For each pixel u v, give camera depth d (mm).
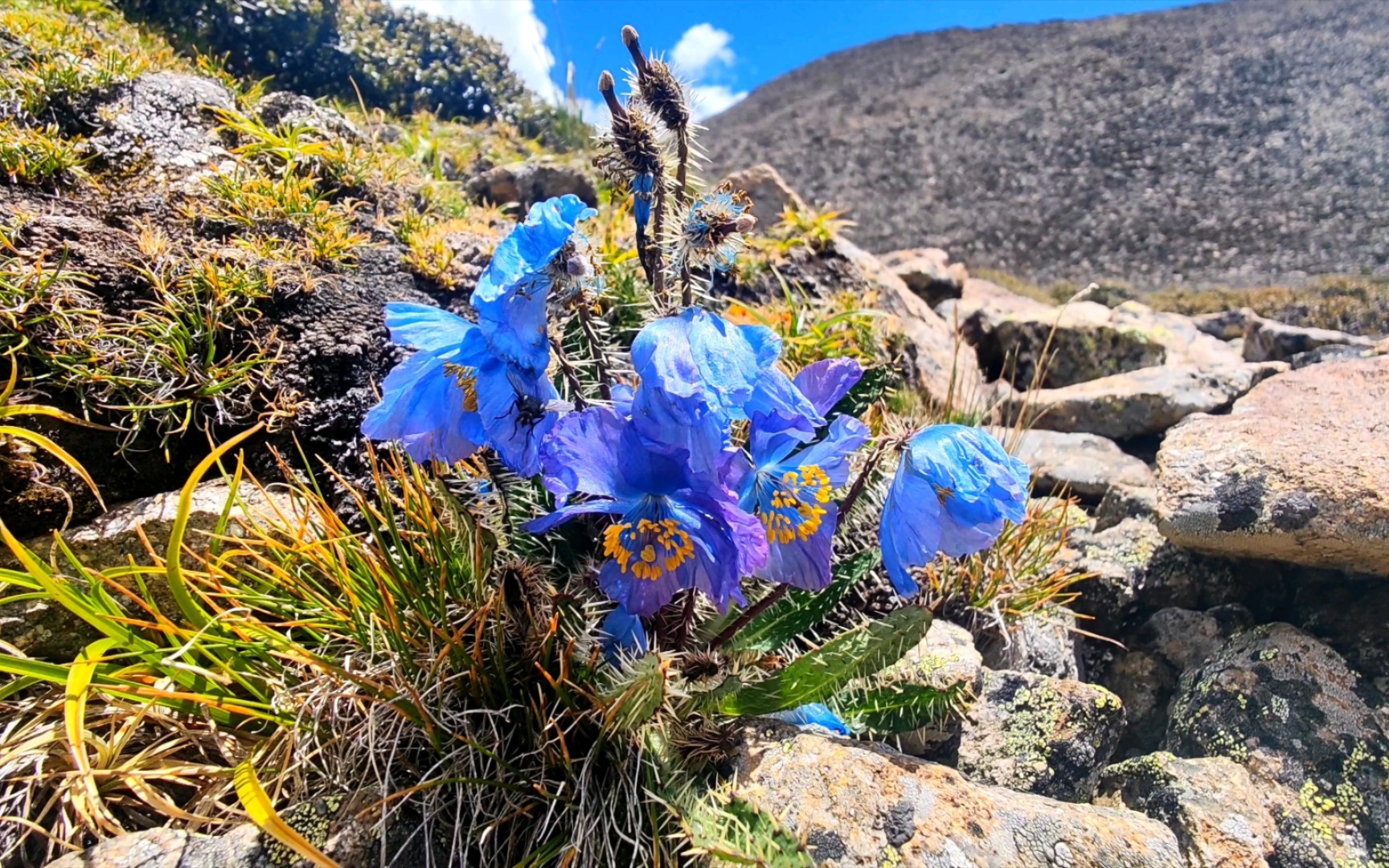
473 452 269
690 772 267
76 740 226
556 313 236
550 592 268
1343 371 469
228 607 316
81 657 243
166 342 347
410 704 262
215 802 262
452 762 269
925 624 255
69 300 342
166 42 718
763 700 271
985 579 421
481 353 242
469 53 978
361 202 473
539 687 266
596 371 321
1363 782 326
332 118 540
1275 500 381
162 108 461
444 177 657
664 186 283
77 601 252
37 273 333
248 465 352
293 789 268
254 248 399
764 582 321
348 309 396
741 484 259
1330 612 391
